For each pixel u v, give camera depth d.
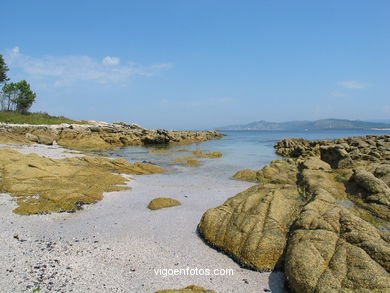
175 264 11.41
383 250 9.29
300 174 23.33
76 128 67.38
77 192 19.86
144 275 10.52
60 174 23.50
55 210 16.95
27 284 9.48
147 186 24.31
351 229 10.78
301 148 46.31
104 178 24.81
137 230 14.71
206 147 67.44
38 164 23.86
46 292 9.09
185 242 13.41
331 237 10.55
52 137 57.88
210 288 9.85
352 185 17.84
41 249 12.18
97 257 11.72
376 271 8.54
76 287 9.51
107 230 14.63
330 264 9.33
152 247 12.83
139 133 78.06
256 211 13.38
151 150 55.28
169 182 26.31
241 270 11.11
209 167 35.66
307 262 9.55
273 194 14.74
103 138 66.00
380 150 35.72
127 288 9.65
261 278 10.58
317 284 8.77
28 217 15.77
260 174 27.33
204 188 24.06
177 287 9.82
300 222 11.96
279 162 28.83
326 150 29.88
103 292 9.34
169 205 18.83
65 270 10.55
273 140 102.00
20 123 66.25
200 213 17.47
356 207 15.32
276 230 12.19
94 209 17.89
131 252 12.30
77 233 14.14
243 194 17.14
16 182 20.30
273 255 11.32
